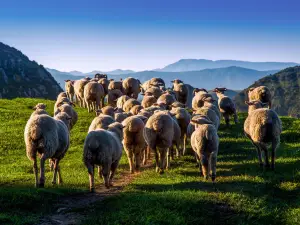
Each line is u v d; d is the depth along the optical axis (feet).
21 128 94.89
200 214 39.09
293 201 42.83
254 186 47.29
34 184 50.65
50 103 132.77
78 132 91.91
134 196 43.27
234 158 66.28
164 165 63.72
